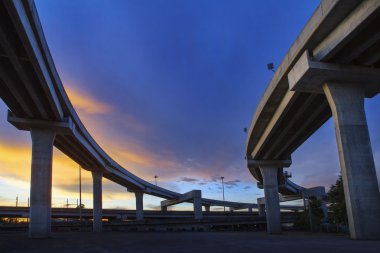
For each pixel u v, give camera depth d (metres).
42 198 43.47
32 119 45.09
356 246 19.78
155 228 88.38
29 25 28.23
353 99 28.19
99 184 80.56
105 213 108.81
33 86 36.91
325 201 107.31
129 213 113.19
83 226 82.06
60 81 41.00
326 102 39.00
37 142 45.31
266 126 49.19
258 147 57.59
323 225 75.81
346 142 26.88
